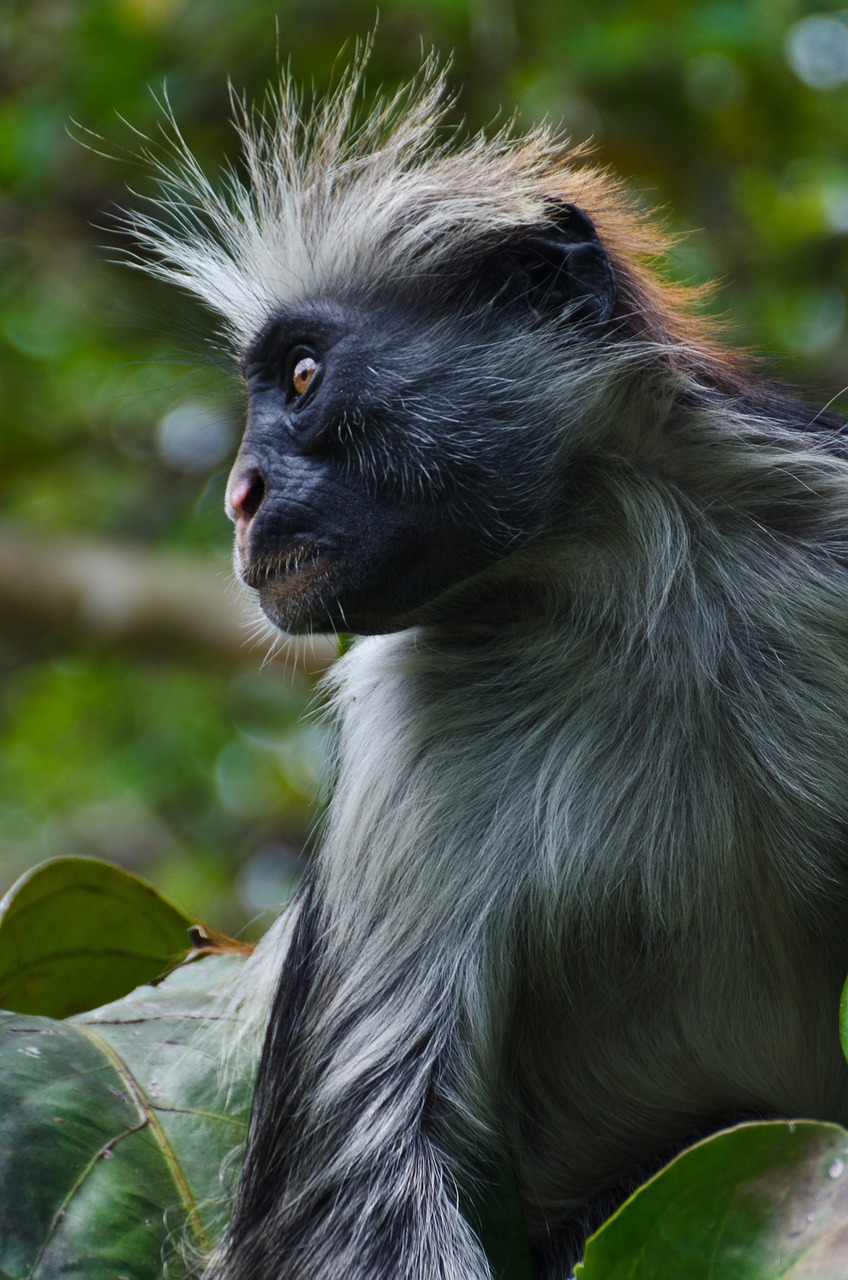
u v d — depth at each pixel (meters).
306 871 8.93
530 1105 8.39
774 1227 5.11
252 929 15.80
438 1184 7.47
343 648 9.53
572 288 8.38
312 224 8.80
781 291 20.22
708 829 7.65
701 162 20.00
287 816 22.80
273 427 8.30
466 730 8.12
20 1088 7.02
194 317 10.81
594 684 7.90
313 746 23.00
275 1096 7.75
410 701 8.34
